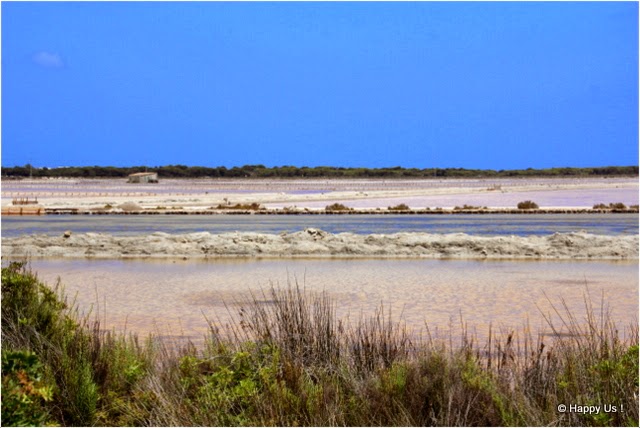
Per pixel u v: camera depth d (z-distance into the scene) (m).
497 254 50.41
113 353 16.42
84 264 45.97
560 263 45.69
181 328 24.00
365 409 13.61
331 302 29.67
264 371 14.30
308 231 57.41
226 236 56.53
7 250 52.44
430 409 13.34
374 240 54.66
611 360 14.59
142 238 56.84
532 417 12.94
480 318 26.03
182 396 14.27
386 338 16.86
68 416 14.21
